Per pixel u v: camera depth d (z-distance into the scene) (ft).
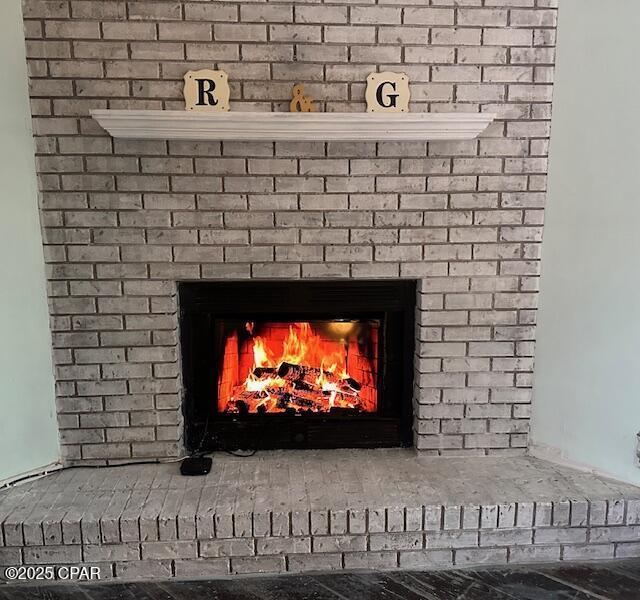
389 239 6.61
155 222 6.42
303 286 6.86
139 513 5.82
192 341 6.97
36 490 6.29
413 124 5.99
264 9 6.09
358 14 6.15
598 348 6.48
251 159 6.36
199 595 5.63
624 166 6.06
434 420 7.02
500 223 6.60
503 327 6.83
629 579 5.85
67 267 6.44
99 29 6.01
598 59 6.04
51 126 6.15
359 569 6.00
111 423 6.80
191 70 6.13
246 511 5.83
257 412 7.26
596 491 6.24
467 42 6.25
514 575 5.91
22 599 5.58
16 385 6.37
